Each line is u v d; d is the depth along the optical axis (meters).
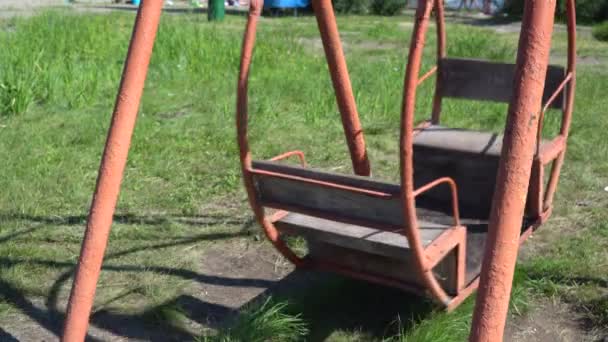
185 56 10.16
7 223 5.14
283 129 7.42
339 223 3.64
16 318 4.05
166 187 5.90
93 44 11.12
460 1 20.59
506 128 2.48
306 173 3.39
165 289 4.32
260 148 6.80
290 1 18.48
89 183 5.97
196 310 4.11
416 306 3.97
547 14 2.41
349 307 4.06
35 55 9.48
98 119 7.68
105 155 3.16
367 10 20.16
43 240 4.94
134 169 6.26
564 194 5.63
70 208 5.46
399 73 9.66
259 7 3.26
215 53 10.34
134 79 3.13
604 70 10.34
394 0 19.91
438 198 4.68
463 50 10.93
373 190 3.22
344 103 4.00
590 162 6.30
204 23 14.47
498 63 4.81
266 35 12.31
